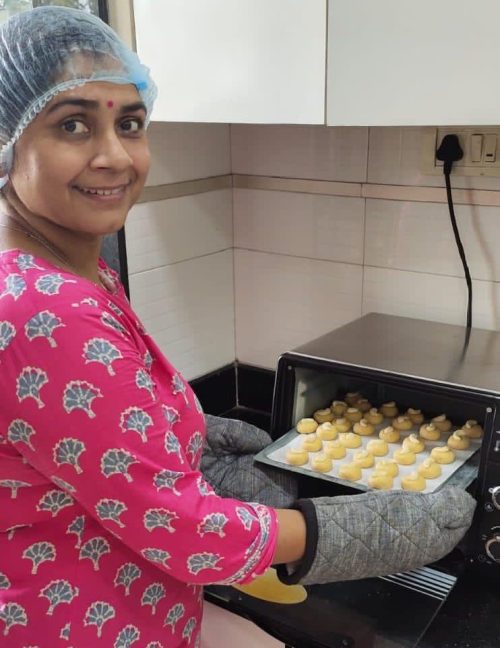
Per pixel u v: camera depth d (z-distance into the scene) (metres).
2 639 0.71
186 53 1.03
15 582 0.71
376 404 1.19
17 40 0.62
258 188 1.42
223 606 0.96
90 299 0.63
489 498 0.91
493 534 0.91
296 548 0.72
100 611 0.72
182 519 0.64
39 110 0.62
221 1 0.97
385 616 0.89
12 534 0.70
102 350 0.61
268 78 0.96
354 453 1.05
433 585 0.94
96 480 0.62
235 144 1.42
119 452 0.61
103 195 0.67
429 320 1.29
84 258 0.74
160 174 1.29
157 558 0.67
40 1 1.12
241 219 1.46
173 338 1.40
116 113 0.65
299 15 0.91
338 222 1.34
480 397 0.93
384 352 1.11
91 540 0.71
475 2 0.79
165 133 1.28
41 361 0.60
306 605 0.92
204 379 1.49
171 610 0.78
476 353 1.10
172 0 1.02
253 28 0.95
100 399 0.61
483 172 1.15
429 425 1.09
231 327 1.54
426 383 0.98
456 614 0.89
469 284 1.22
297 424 1.14
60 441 0.61
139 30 1.08
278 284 1.46
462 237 1.21
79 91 0.62
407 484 0.93
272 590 0.95
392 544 0.75
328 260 1.37
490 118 0.81
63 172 0.63
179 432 0.76
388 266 1.31
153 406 0.64
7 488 0.67
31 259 0.66
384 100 0.88
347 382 1.23
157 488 0.63
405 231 1.27
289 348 1.48
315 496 1.04
